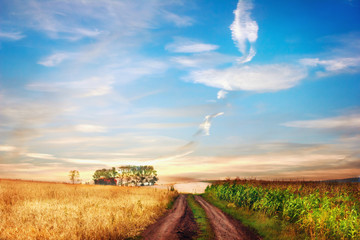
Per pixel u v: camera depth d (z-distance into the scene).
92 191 37.62
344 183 28.47
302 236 14.51
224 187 39.16
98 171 107.38
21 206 18.67
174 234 14.69
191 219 20.45
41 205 19.33
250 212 23.20
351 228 13.85
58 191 32.25
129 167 110.94
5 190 28.66
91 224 13.45
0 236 11.30
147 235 14.16
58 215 15.66
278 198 22.38
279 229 16.22
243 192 29.28
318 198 19.66
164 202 29.78
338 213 15.74
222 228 16.80
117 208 20.02
